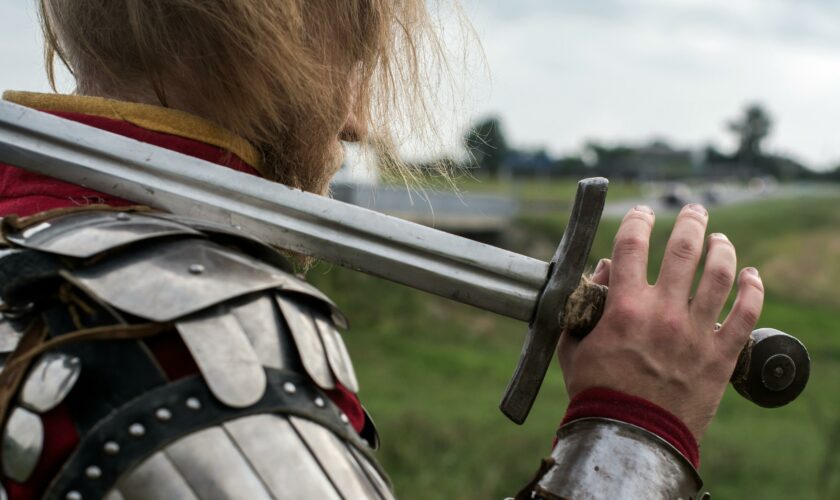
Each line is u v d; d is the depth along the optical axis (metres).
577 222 0.93
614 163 72.44
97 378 0.75
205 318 0.76
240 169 0.96
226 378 0.73
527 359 0.94
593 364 0.93
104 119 0.93
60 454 0.73
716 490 10.27
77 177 0.90
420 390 17.44
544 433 11.79
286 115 0.98
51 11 1.00
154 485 0.70
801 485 10.36
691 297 0.96
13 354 0.79
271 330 0.78
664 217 37.72
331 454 0.75
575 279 0.93
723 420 14.65
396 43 1.12
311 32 0.99
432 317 23.12
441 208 29.78
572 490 0.90
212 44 0.91
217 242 0.83
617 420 0.92
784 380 0.99
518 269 0.93
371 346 20.55
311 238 0.91
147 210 0.87
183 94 0.94
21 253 0.81
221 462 0.71
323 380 0.78
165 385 0.74
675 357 0.93
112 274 0.77
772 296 33.56
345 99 1.04
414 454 10.67
